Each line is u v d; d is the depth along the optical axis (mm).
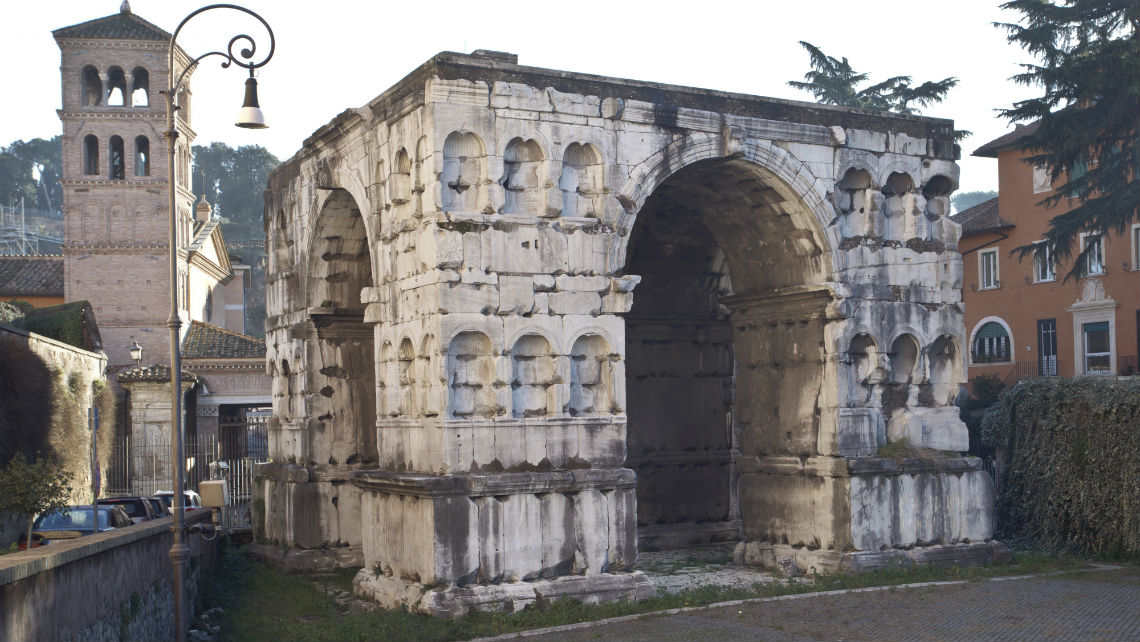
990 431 33688
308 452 30078
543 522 22594
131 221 59375
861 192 27406
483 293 22547
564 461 23094
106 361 48906
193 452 54438
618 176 24125
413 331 23406
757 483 28688
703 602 22781
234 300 78938
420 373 23094
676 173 26562
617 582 22984
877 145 27469
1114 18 40344
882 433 27047
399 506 23297
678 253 33594
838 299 26281
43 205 165500
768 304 28219
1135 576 25453
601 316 23703
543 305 23125
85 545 13625
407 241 23672
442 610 21250
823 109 26938
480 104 22828
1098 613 20891
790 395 27703
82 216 59031
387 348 24906
